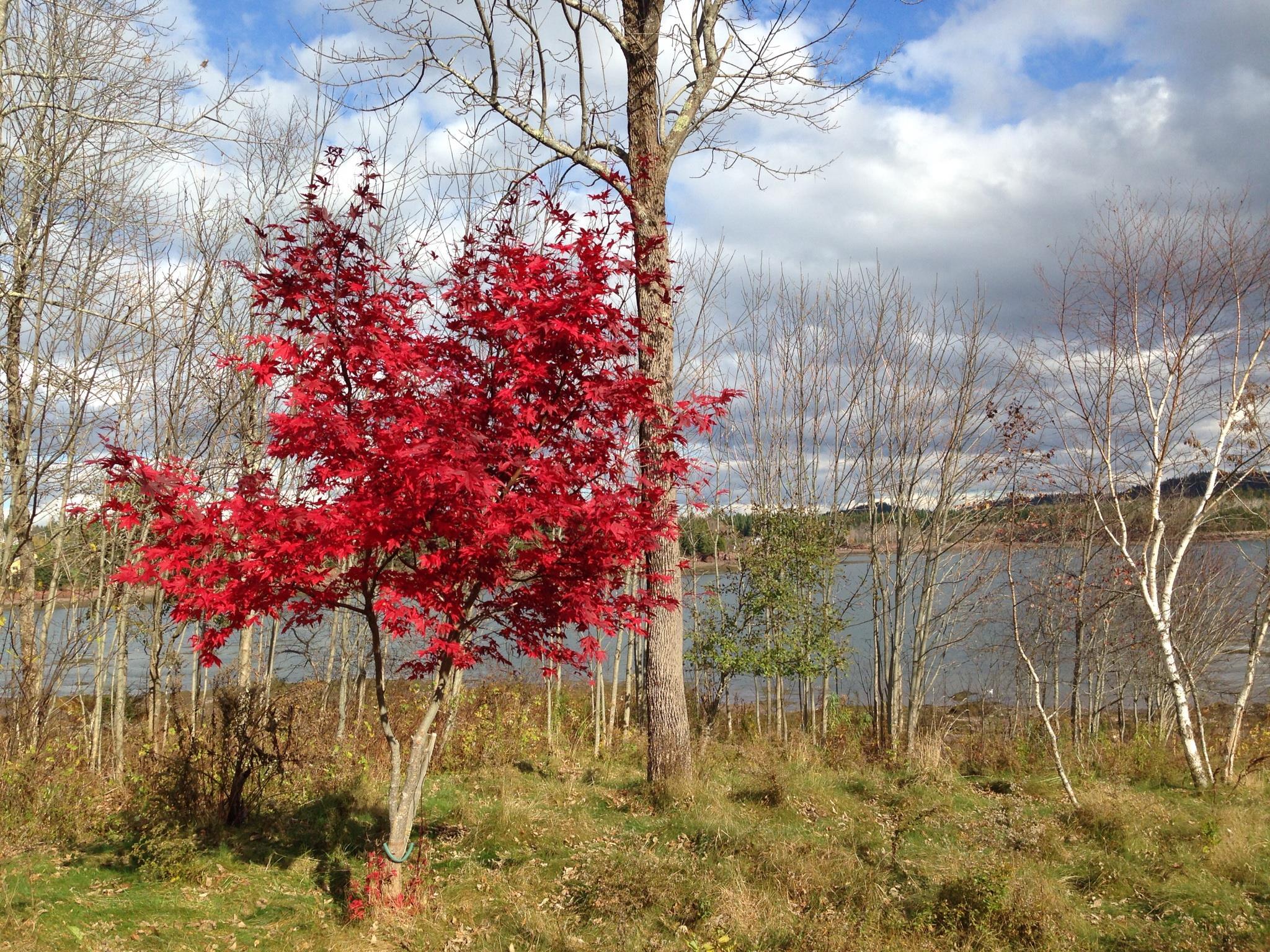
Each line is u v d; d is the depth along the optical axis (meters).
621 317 5.20
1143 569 10.65
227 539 4.68
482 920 5.23
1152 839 6.66
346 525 4.45
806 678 13.19
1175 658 10.83
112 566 9.27
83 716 9.81
